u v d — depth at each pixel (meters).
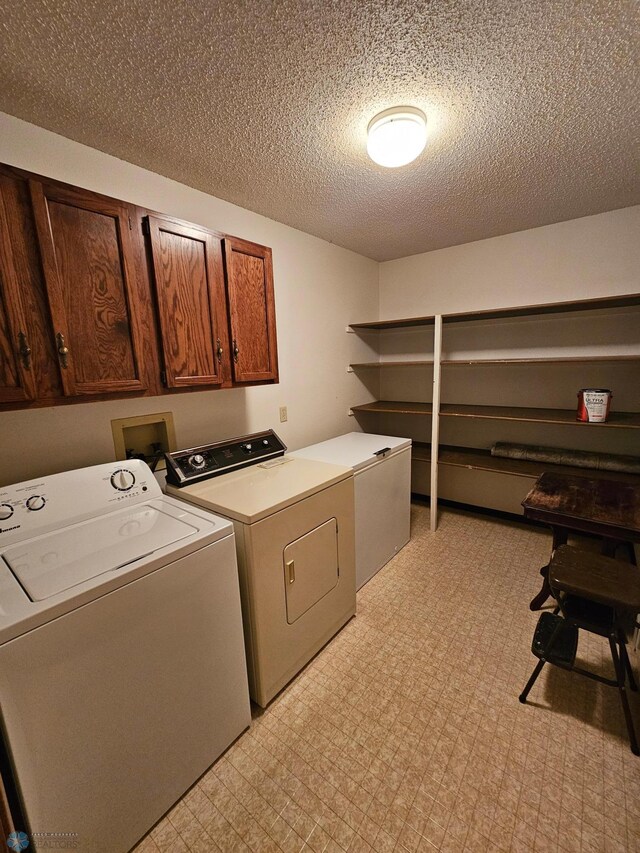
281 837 1.11
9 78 1.17
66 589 0.94
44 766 0.89
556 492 2.04
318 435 3.01
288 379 2.69
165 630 1.13
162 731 1.14
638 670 1.59
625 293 2.52
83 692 0.95
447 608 2.11
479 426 3.30
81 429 1.63
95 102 1.31
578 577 1.42
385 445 2.61
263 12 0.98
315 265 2.87
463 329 3.24
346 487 1.92
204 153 1.66
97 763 1.00
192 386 1.64
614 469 2.58
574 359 2.46
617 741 1.35
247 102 1.33
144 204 1.79
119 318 1.39
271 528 1.47
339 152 1.67
